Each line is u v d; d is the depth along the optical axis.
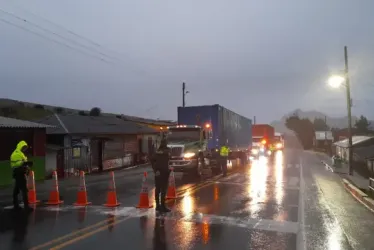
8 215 9.84
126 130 30.16
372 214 10.90
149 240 7.48
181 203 11.83
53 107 40.56
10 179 18.05
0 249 6.80
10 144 18.50
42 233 7.95
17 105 36.62
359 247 7.31
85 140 25.36
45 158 20.95
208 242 7.39
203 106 22.92
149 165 32.56
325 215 10.48
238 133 28.88
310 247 7.23
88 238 7.58
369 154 34.16
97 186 16.69
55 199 11.73
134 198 12.78
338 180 21.45
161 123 47.12
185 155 19.22
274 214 10.27
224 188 15.80
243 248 7.04
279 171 25.41
